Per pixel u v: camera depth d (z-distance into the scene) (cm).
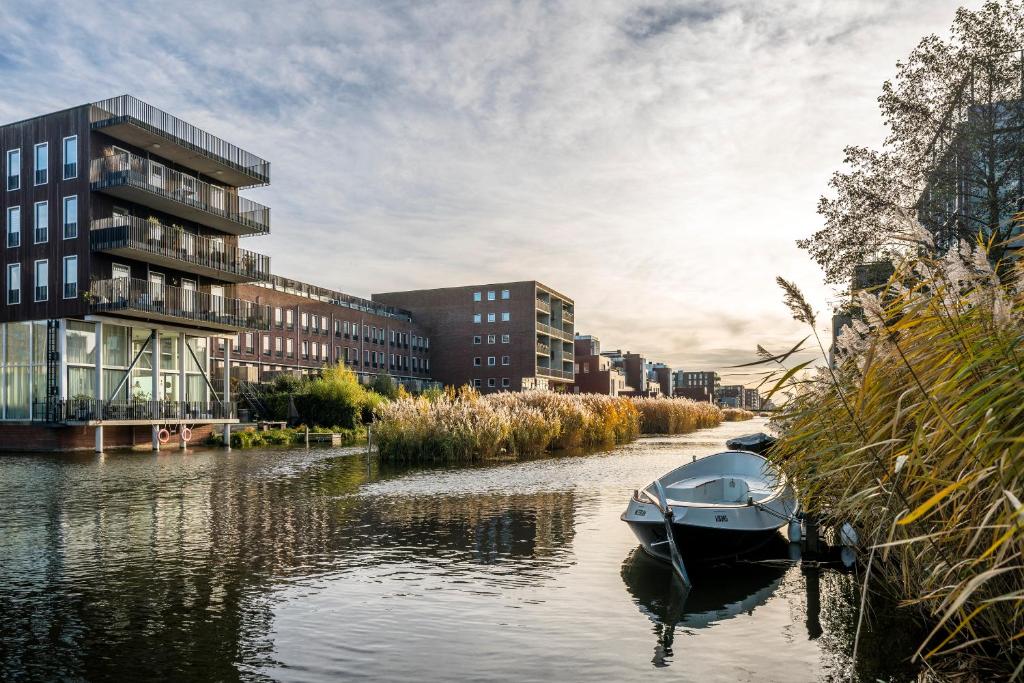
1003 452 357
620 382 10656
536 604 762
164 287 3303
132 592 804
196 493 1638
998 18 1922
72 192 3097
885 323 477
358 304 7144
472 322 7906
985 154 1923
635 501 1026
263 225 3834
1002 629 506
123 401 3241
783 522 988
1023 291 436
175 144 3269
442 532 1163
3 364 3198
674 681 556
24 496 1591
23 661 598
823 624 685
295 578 868
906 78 2088
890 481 504
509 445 2738
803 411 659
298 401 4444
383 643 642
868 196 2083
